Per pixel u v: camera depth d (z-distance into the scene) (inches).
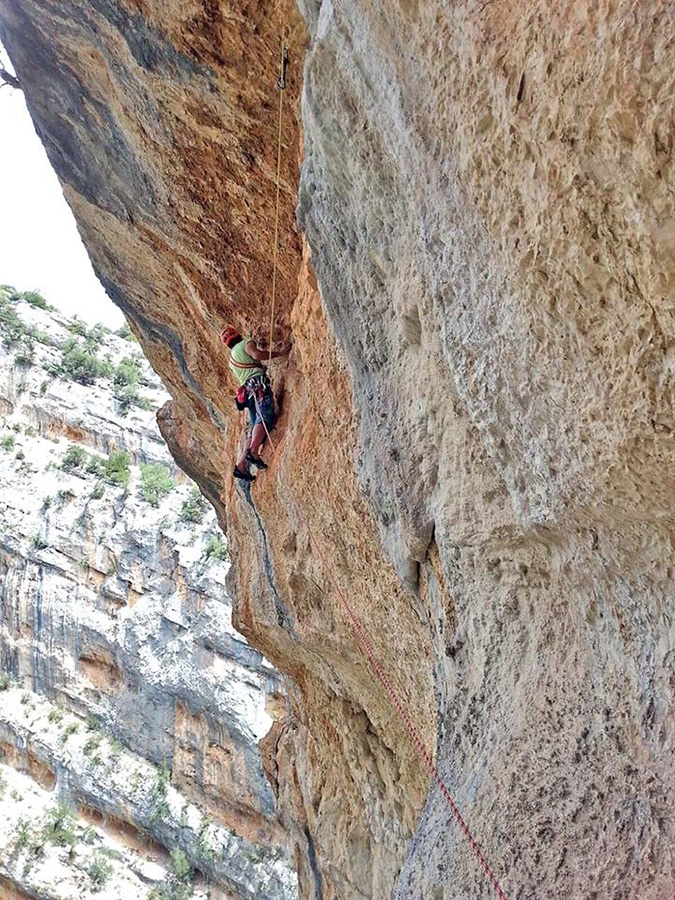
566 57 91.9
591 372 105.8
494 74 106.3
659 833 98.0
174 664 1900.8
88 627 2065.7
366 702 285.9
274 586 306.0
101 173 348.2
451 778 151.6
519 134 103.1
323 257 196.5
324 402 234.4
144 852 1861.5
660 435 98.2
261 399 291.4
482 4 107.3
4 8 301.4
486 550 148.8
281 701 1768.0
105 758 1923.0
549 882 111.7
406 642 224.4
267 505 301.4
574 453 112.9
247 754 1747.0
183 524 2117.4
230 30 238.5
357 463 204.7
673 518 102.3
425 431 166.6
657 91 81.4
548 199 100.7
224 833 1745.8
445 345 139.0
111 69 289.3
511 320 117.5
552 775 121.4
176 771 1857.8
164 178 316.5
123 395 2635.3
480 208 117.0
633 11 81.7
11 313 2805.1
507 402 125.5
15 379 2632.9
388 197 160.1
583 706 121.9
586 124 90.8
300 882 414.6
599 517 113.3
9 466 2396.7
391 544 192.7
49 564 2166.6
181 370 446.9
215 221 314.7
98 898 1768.0
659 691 106.2
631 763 107.7
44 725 2022.6
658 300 90.5
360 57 146.2
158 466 2420.0
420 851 154.0
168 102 280.4
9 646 2145.7
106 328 3065.9
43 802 1939.0
